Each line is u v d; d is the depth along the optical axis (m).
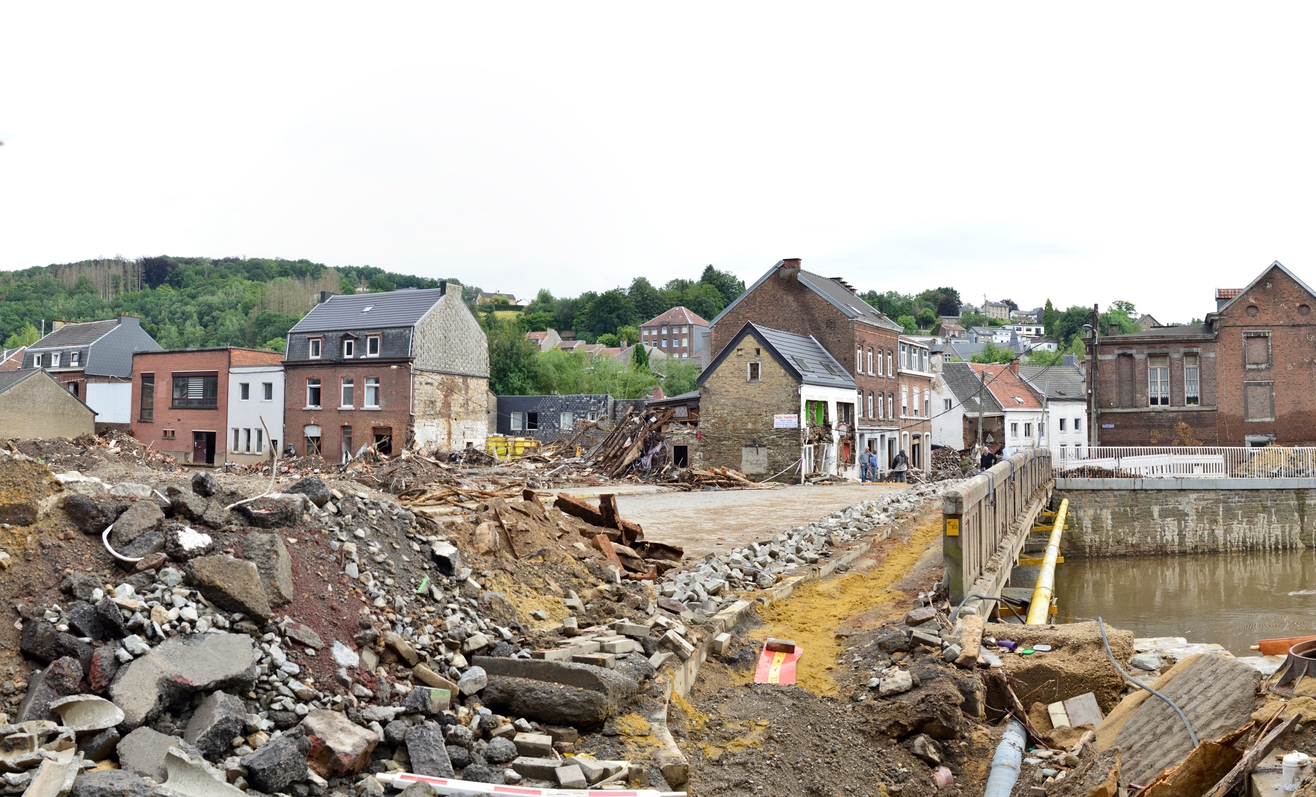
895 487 35.09
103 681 4.77
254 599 5.57
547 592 8.63
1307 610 25.70
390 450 49.44
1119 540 39.03
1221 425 47.53
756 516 20.03
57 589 5.18
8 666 4.77
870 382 51.03
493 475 34.00
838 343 49.12
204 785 4.28
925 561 13.80
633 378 76.94
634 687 6.46
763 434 41.84
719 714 7.07
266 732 4.92
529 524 9.84
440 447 51.41
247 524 6.37
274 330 119.50
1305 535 39.00
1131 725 6.98
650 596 9.23
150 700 4.70
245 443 53.97
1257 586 31.05
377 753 5.22
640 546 12.66
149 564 5.52
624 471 40.97
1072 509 39.22
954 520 10.63
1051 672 8.23
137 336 70.31
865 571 13.09
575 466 42.47
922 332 178.00
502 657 6.65
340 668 5.68
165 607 5.31
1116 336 49.12
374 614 6.39
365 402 50.41
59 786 3.92
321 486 7.20
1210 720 6.48
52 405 51.16
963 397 67.44
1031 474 27.16
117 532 5.65
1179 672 7.38
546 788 5.02
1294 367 46.81
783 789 5.97
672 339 142.88
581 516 12.48
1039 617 11.55
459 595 7.48
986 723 7.50
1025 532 20.30
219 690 4.94
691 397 44.56
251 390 53.78
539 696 6.04
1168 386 48.34
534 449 52.12
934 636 8.48
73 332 70.38
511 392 70.31
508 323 74.62
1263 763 5.07
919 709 7.07
